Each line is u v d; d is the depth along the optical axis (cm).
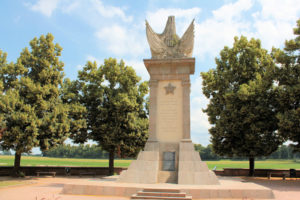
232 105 3092
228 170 3600
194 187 1580
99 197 1499
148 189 1510
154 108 2095
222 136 3209
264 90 2905
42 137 2925
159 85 2150
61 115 3066
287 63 2761
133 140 3347
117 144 3291
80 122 3234
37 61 3216
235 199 1469
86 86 3531
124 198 1466
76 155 12344
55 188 2059
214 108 3438
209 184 1780
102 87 3559
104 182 1806
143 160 1928
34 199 1457
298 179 3038
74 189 1634
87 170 3625
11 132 2692
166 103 2103
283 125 2520
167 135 2042
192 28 2247
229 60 3375
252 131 2967
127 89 3516
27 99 2972
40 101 2945
